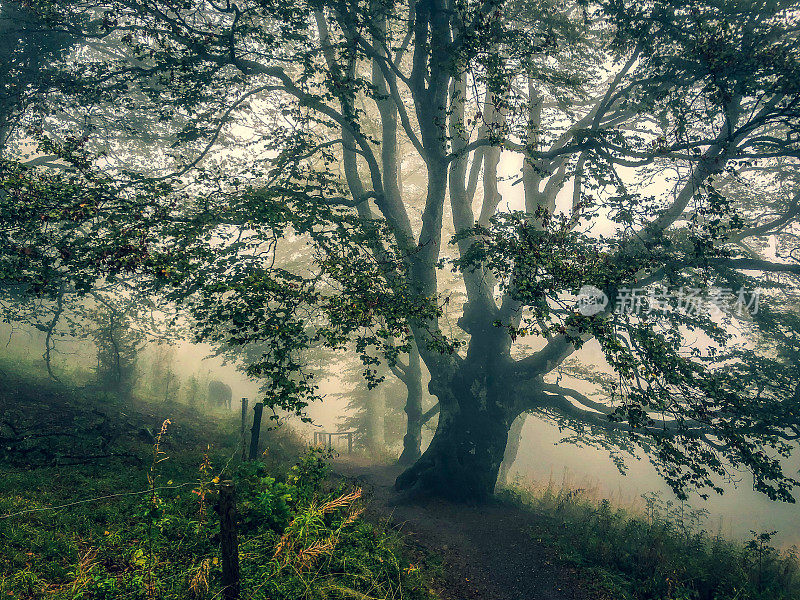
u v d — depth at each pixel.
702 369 9.31
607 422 13.24
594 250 9.17
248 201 8.91
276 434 15.38
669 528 10.42
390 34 12.08
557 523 10.87
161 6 9.76
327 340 7.86
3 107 10.95
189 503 6.15
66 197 7.33
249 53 10.35
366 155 11.91
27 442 8.72
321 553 5.13
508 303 13.48
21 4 10.00
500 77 9.52
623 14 10.02
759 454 9.07
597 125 11.41
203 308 9.12
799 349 12.62
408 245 11.75
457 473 12.62
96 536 5.34
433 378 13.77
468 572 7.89
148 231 8.04
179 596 4.09
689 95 11.78
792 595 8.05
